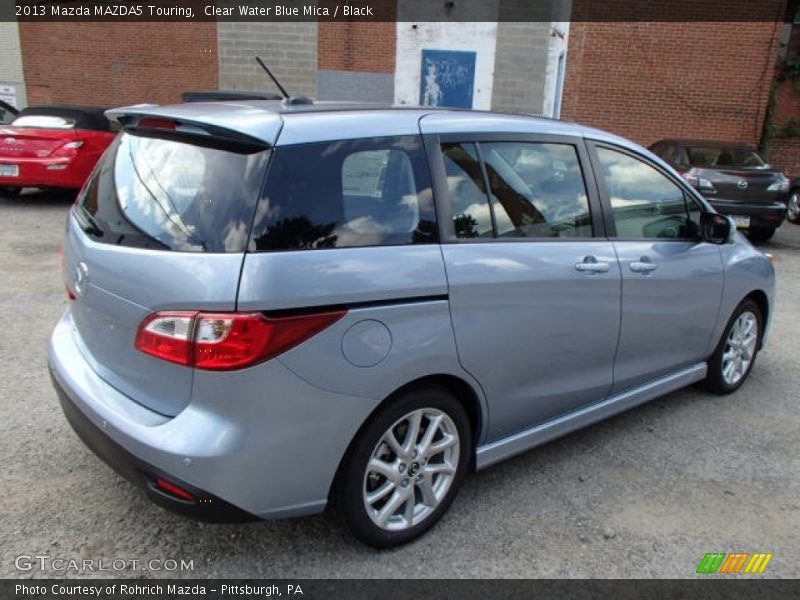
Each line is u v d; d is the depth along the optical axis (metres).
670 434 3.87
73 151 9.98
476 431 2.95
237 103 2.79
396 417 2.56
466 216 2.79
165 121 2.60
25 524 2.77
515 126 3.09
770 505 3.18
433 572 2.61
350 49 14.86
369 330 2.40
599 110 14.99
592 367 3.36
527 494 3.18
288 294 2.22
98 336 2.58
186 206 2.36
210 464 2.19
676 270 3.69
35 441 3.41
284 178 2.33
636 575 2.65
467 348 2.71
